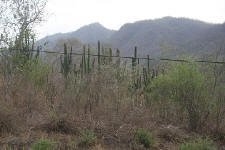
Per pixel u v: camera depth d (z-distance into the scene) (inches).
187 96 331.0
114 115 309.6
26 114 289.7
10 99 290.5
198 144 273.0
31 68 333.1
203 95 331.6
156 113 339.6
